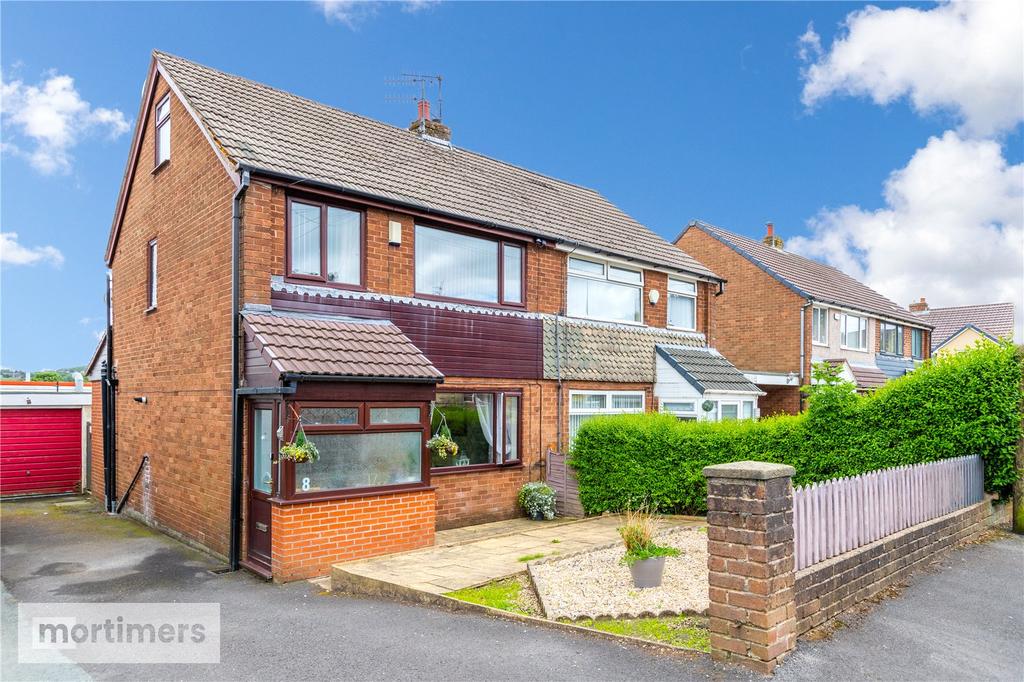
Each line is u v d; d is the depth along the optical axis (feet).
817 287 83.25
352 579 26.91
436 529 39.70
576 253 48.83
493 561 29.04
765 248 92.79
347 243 36.96
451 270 41.83
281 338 31.01
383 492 31.71
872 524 24.91
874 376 85.46
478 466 42.22
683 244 87.15
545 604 22.30
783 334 77.05
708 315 60.54
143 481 45.06
